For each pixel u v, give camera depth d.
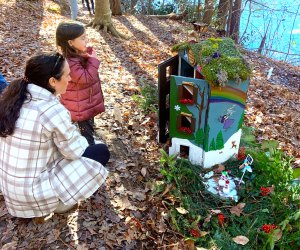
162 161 2.84
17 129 1.86
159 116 3.13
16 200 2.01
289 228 2.34
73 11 8.84
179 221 2.45
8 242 2.22
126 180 2.84
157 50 7.21
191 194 2.73
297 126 4.32
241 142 3.31
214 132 2.78
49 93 1.92
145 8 14.88
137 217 2.48
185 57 2.94
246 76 2.54
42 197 1.98
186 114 2.77
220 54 2.57
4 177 1.99
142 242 2.30
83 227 2.35
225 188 2.72
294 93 5.85
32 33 6.96
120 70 5.35
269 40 12.99
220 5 11.89
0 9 8.24
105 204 2.56
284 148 3.69
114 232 2.34
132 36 8.61
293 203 2.63
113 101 4.14
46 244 2.22
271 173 2.83
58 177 2.04
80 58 2.52
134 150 3.24
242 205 2.59
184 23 11.63
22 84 1.88
